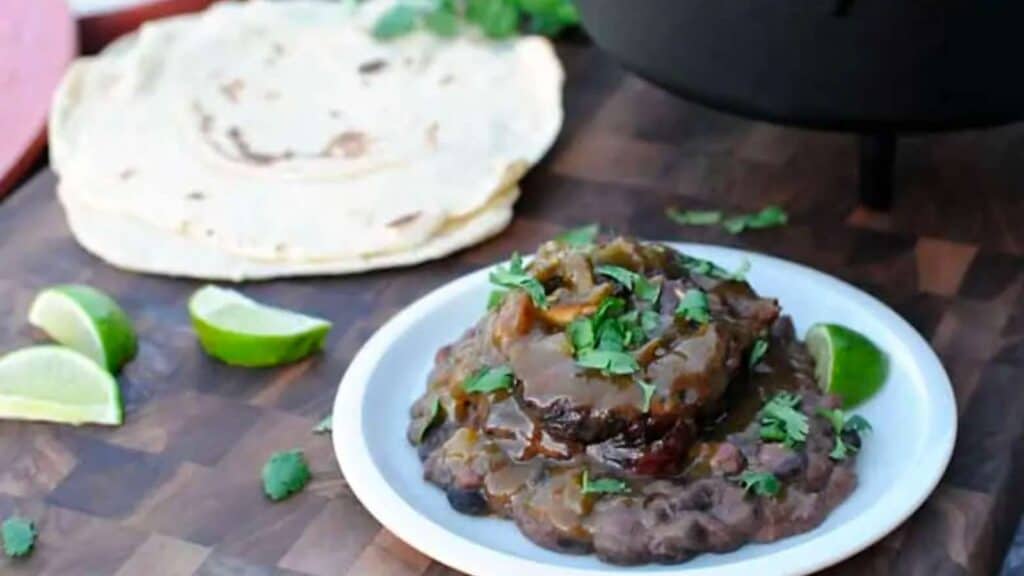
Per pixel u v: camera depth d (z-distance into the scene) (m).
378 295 0.91
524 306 0.78
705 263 0.82
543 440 0.76
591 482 0.75
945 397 0.80
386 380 0.83
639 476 0.76
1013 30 0.81
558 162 0.98
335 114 0.99
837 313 0.85
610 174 0.97
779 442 0.76
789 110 0.85
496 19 1.05
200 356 0.88
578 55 1.06
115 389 0.85
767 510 0.75
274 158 0.96
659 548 0.74
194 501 0.81
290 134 0.98
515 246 0.93
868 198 0.93
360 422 0.81
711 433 0.77
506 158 0.95
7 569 0.78
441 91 1.01
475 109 0.99
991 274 0.89
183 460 0.83
